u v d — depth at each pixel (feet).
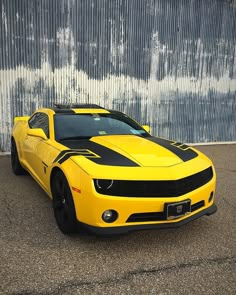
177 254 11.42
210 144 36.24
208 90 35.37
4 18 25.75
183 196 11.67
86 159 11.88
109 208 10.94
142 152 12.85
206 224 14.14
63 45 27.94
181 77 33.63
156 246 11.96
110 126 16.56
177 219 11.66
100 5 28.66
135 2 30.01
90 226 11.14
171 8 31.76
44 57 27.50
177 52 32.89
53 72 28.04
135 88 31.58
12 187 18.51
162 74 32.63
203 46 34.12
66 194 12.18
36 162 16.06
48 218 14.21
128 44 30.42
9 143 27.71
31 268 10.21
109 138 14.84
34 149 16.47
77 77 28.96
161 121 33.55
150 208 11.26
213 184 13.29
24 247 11.55
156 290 9.32
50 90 28.19
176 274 10.16
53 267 10.32
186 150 14.17
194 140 35.86
